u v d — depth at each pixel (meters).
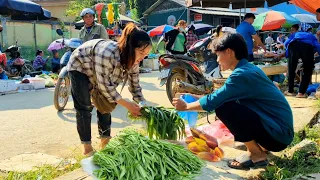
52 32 14.63
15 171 3.05
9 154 3.66
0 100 6.89
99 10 10.71
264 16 13.86
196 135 3.22
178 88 5.54
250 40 7.52
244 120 2.64
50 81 9.24
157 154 2.66
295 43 6.29
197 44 6.00
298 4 10.25
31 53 13.87
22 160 3.37
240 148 3.36
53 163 3.30
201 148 3.07
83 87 3.31
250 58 7.59
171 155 2.72
